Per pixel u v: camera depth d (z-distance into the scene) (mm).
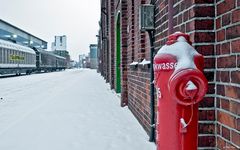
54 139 4883
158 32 4383
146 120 5219
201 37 2400
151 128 4586
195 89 1926
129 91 7949
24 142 4742
